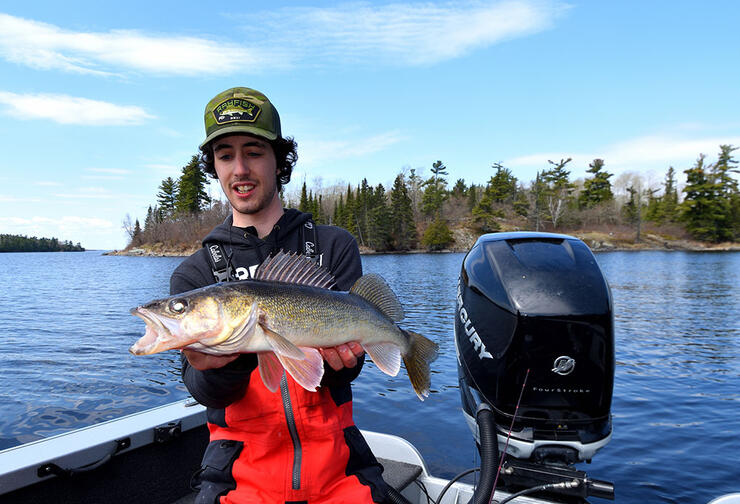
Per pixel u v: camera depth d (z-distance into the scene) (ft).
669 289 85.20
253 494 6.31
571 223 288.92
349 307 6.89
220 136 6.95
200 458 10.16
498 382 9.87
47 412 26.27
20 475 7.35
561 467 8.81
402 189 283.79
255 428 6.40
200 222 329.93
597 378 9.45
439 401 24.09
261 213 7.50
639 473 15.60
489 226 288.92
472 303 11.17
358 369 6.91
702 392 25.17
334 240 7.82
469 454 17.54
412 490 10.07
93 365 35.99
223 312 5.87
